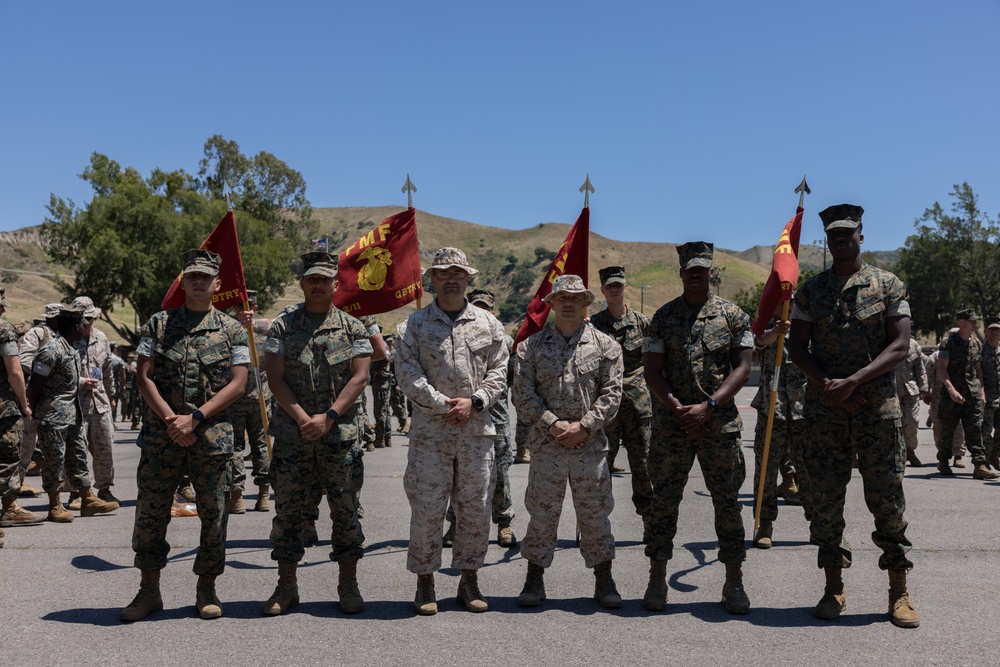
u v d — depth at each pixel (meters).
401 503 9.23
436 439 5.38
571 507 9.16
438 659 4.43
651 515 5.54
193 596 5.68
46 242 53.72
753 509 8.95
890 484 5.12
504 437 7.29
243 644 4.66
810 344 5.58
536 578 5.50
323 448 5.36
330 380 5.49
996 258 71.56
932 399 11.76
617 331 7.18
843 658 4.45
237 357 5.42
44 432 8.27
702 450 5.47
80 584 5.97
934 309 73.00
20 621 5.09
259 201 74.19
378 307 7.77
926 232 73.69
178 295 7.23
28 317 87.25
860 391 5.21
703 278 5.66
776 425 7.58
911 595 5.62
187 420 5.13
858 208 5.40
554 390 5.51
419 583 5.34
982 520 8.09
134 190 53.28
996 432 11.41
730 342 5.62
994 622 5.05
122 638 4.77
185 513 8.58
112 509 8.90
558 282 5.54
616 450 7.22
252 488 10.77
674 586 5.96
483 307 8.92
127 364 22.92
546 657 4.46
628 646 4.64
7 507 8.12
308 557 6.91
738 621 5.11
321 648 4.61
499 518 7.27
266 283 59.41
